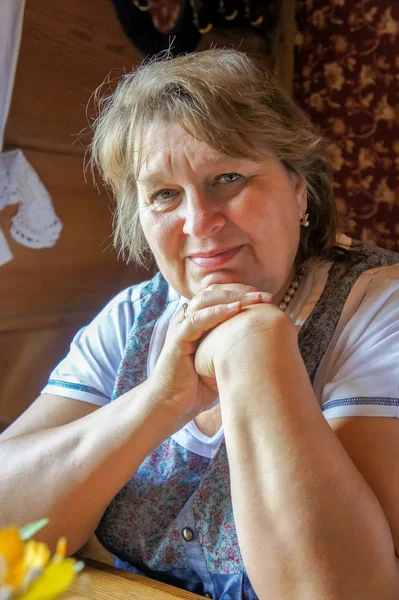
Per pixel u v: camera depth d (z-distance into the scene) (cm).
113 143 87
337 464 57
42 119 170
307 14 282
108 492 76
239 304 69
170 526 84
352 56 276
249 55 83
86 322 193
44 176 172
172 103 75
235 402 61
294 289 87
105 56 190
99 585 67
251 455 58
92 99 186
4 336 165
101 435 77
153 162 77
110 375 98
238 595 78
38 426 91
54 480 76
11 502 76
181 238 79
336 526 54
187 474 85
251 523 56
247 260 78
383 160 275
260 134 75
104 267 199
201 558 82
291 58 287
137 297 103
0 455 81
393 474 63
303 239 92
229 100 74
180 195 78
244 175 76
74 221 184
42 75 168
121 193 95
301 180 84
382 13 267
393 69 268
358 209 283
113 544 91
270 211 77
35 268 171
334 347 80
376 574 54
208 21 230
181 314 78
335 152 285
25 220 158
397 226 275
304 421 58
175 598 64
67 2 173
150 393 77
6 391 167
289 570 54
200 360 71
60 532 75
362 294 83
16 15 138
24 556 28
